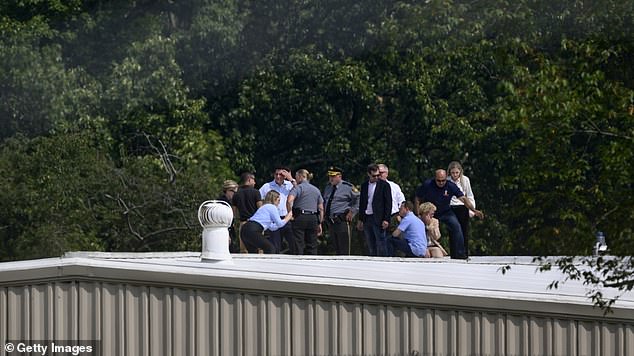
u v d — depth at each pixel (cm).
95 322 3962
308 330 3997
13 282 3953
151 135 10188
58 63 10138
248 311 3991
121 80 10144
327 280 4016
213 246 4316
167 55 10256
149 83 10200
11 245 9538
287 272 4166
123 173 9700
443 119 10181
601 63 4322
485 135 9931
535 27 9356
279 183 6588
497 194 10281
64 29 10394
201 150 10044
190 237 9669
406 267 5094
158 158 10012
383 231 6375
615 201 3988
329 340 4006
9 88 10062
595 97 4072
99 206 9631
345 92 10350
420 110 10406
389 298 4025
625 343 4091
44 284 3959
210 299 3988
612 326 4097
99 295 3972
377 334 4025
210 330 3984
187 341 3975
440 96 10412
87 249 9500
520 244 6788
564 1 9231
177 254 4812
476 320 4069
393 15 10425
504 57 4478
